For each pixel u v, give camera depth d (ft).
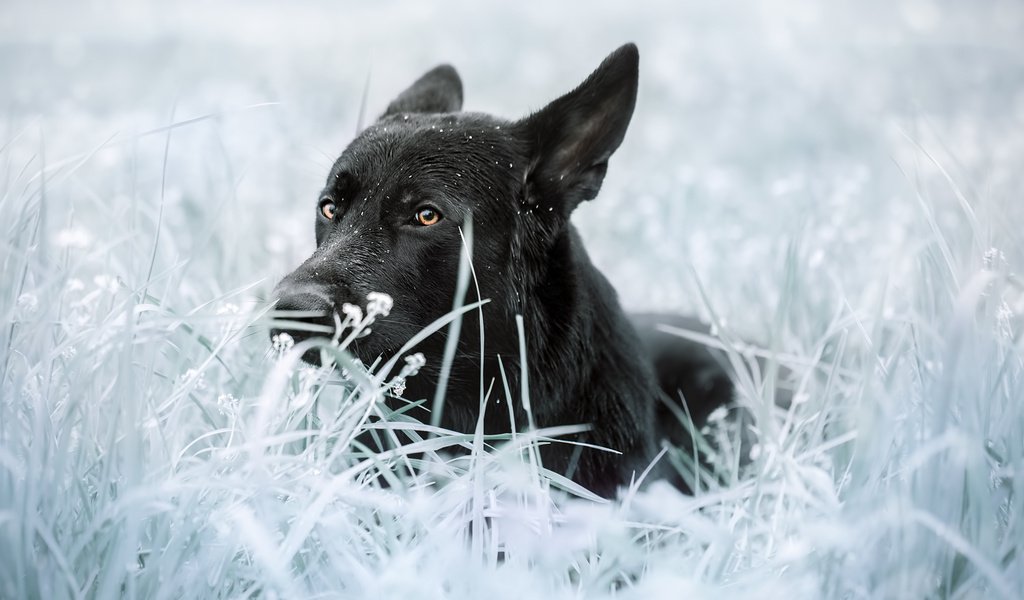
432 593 13.78
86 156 18.34
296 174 36.70
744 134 60.34
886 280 18.47
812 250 28.58
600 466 20.31
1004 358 17.46
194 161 37.88
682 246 33.45
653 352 25.89
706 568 15.60
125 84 68.44
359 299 18.58
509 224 20.18
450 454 20.20
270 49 89.04
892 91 67.51
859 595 14.43
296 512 14.93
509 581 14.07
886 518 14.34
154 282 18.48
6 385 16.02
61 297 17.44
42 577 13.61
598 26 101.60
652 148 56.59
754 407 19.61
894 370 16.67
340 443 15.88
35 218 17.99
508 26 103.30
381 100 63.31
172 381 17.02
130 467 14.14
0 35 95.14
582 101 20.59
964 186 32.68
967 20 99.30
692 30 97.86
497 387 20.02
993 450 16.03
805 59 81.05
